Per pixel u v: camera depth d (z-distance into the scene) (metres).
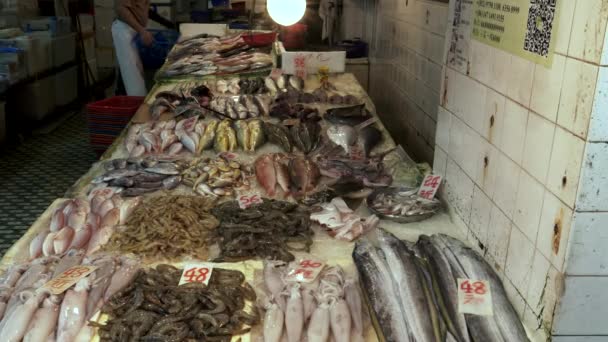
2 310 2.24
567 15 1.85
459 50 2.89
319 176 3.53
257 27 9.26
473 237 2.71
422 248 2.59
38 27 8.45
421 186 3.24
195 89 5.32
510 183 2.30
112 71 11.43
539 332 2.06
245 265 2.55
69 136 7.79
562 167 1.90
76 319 2.15
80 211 3.00
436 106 5.03
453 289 2.27
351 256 2.66
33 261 2.55
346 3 8.76
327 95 5.26
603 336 1.99
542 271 2.04
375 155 3.88
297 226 2.87
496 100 2.43
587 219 1.85
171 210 2.92
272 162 3.58
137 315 2.15
